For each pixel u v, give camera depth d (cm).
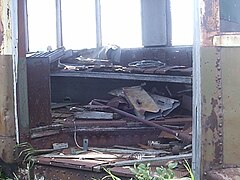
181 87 633
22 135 422
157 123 510
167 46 804
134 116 504
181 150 423
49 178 387
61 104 699
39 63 452
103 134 479
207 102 293
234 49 294
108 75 662
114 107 541
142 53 823
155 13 816
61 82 763
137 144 483
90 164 361
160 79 603
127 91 579
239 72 295
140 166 317
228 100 295
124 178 334
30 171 398
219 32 293
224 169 295
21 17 423
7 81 397
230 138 296
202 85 291
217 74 293
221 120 295
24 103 425
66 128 468
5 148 399
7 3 395
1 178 402
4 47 397
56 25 1001
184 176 324
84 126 475
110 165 355
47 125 458
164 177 305
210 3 291
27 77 438
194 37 290
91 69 695
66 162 373
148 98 565
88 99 747
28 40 1024
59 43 998
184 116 562
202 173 293
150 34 825
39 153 421
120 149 449
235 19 326
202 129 292
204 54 291
